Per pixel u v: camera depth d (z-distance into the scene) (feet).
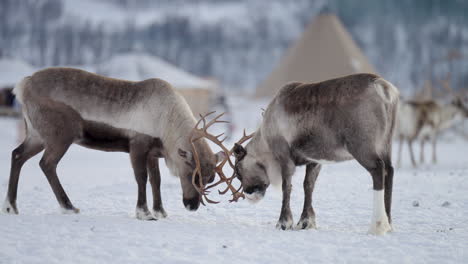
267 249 65.36
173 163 90.48
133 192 125.39
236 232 76.07
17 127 395.96
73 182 152.56
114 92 90.43
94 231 73.31
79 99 88.79
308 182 83.30
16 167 89.86
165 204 108.27
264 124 86.28
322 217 93.09
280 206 106.22
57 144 88.07
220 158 90.48
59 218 82.02
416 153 252.83
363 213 96.53
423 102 195.11
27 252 61.72
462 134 352.49
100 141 90.94
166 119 89.71
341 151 76.38
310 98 78.84
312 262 59.88
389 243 67.92
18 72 506.07
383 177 72.95
